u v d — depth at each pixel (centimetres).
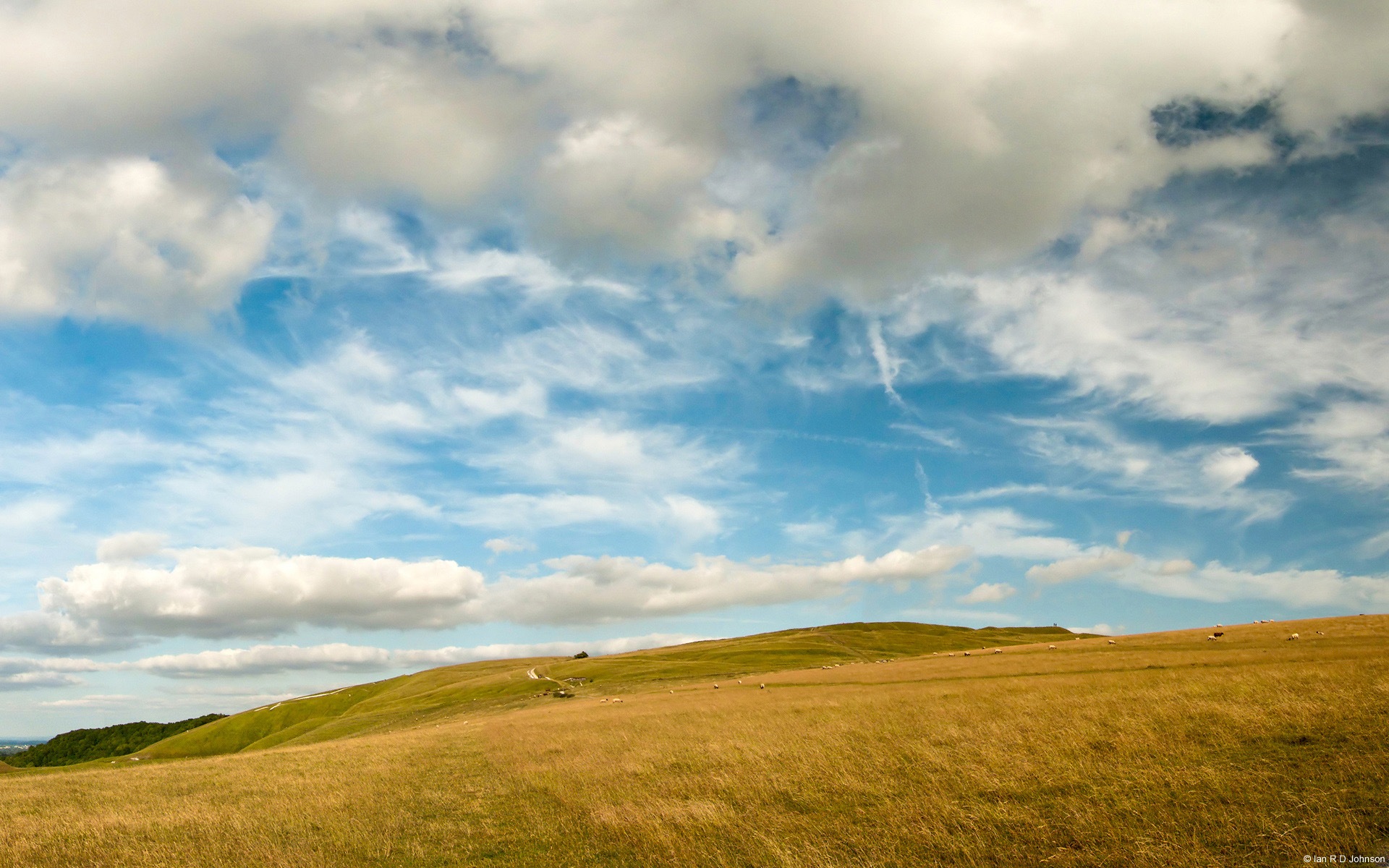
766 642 14900
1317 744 1355
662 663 11700
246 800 2095
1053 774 1427
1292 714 1581
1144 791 1244
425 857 1382
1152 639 6062
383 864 1345
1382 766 1171
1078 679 3281
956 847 1110
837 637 15162
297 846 1502
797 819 1370
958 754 1730
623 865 1235
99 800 2236
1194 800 1162
